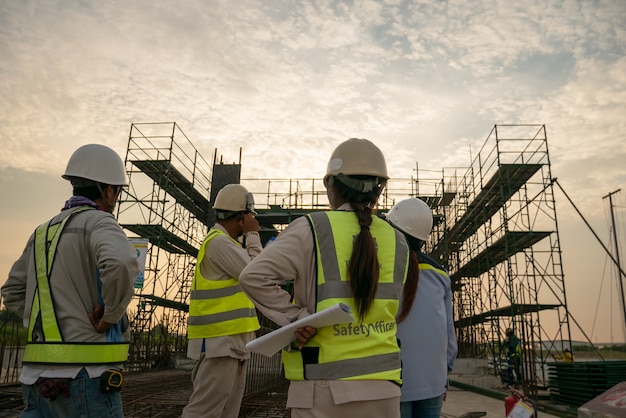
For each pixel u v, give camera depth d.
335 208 2.25
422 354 3.10
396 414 1.96
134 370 18.05
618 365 10.48
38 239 2.41
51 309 2.23
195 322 3.80
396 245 2.19
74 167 2.53
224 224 4.11
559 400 11.91
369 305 1.94
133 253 2.28
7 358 12.25
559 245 19.48
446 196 26.84
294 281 2.09
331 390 1.84
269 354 2.01
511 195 21.50
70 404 2.13
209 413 3.68
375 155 2.20
